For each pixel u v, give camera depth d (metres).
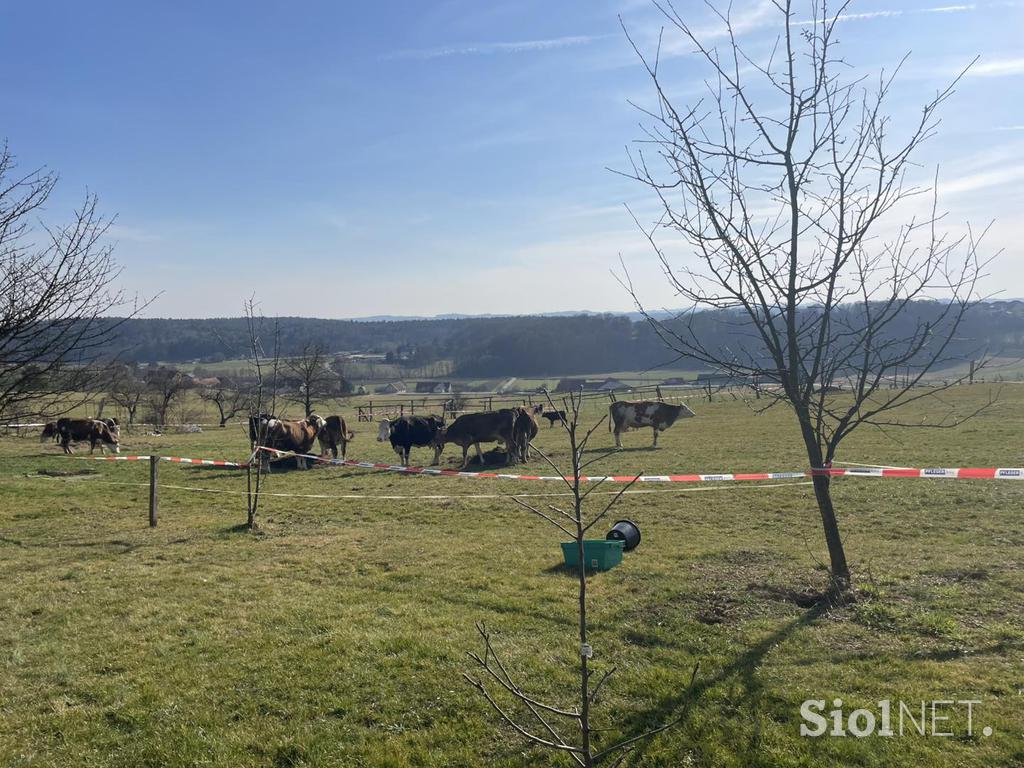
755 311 6.92
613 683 5.64
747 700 5.25
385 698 5.55
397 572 9.21
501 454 22.66
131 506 15.01
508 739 4.95
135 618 7.55
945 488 13.41
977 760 4.39
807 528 11.23
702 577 8.33
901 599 7.12
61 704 5.62
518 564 9.45
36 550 10.85
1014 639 6.03
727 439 24.48
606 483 16.45
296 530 12.30
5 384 6.79
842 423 7.04
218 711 5.45
